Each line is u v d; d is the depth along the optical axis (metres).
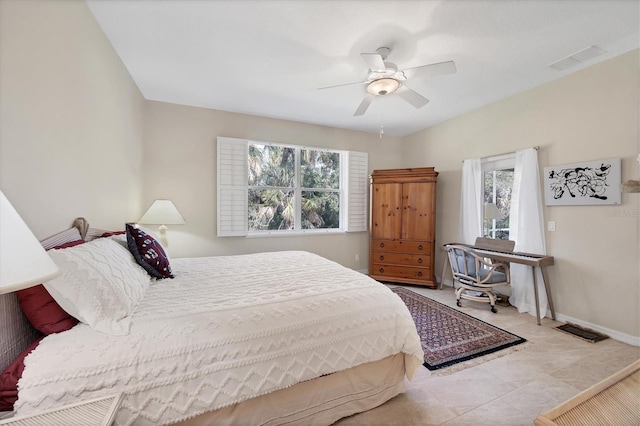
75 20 1.64
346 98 3.30
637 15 1.87
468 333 2.54
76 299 1.10
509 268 3.19
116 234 1.96
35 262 0.69
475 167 3.73
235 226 3.76
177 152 3.47
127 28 2.01
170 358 1.07
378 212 4.35
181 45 2.22
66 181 1.57
